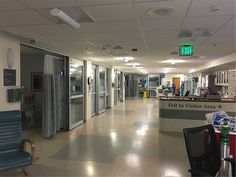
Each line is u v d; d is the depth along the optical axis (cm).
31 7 245
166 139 518
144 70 1431
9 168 275
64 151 424
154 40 425
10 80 367
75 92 671
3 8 248
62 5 239
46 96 516
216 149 230
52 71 539
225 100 577
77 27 301
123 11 256
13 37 374
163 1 223
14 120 334
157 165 354
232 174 215
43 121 524
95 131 599
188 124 588
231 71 738
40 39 415
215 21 296
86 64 746
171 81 1870
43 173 323
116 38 407
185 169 338
